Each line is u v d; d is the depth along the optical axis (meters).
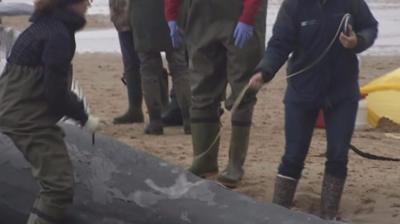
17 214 6.28
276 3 34.69
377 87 11.77
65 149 5.77
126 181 6.05
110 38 23.86
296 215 5.74
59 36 5.48
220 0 7.72
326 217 6.79
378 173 8.66
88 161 6.16
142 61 10.42
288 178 6.81
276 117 11.99
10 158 6.34
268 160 9.11
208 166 8.16
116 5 11.01
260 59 7.78
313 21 6.60
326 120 6.79
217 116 8.19
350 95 6.68
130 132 10.71
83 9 5.61
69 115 5.70
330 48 6.60
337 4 6.61
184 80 10.39
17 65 5.61
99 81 15.82
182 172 6.10
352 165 9.00
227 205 5.82
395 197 7.70
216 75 8.07
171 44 10.19
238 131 7.95
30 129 5.61
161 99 10.98
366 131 11.22
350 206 7.41
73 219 6.00
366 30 6.68
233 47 7.75
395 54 20.50
